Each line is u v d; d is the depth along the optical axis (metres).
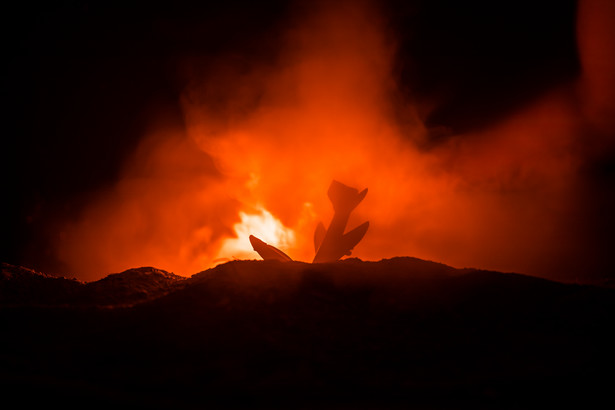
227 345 5.42
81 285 8.09
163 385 4.87
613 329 5.79
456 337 5.72
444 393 4.88
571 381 5.03
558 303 6.29
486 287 6.61
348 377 5.06
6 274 8.18
